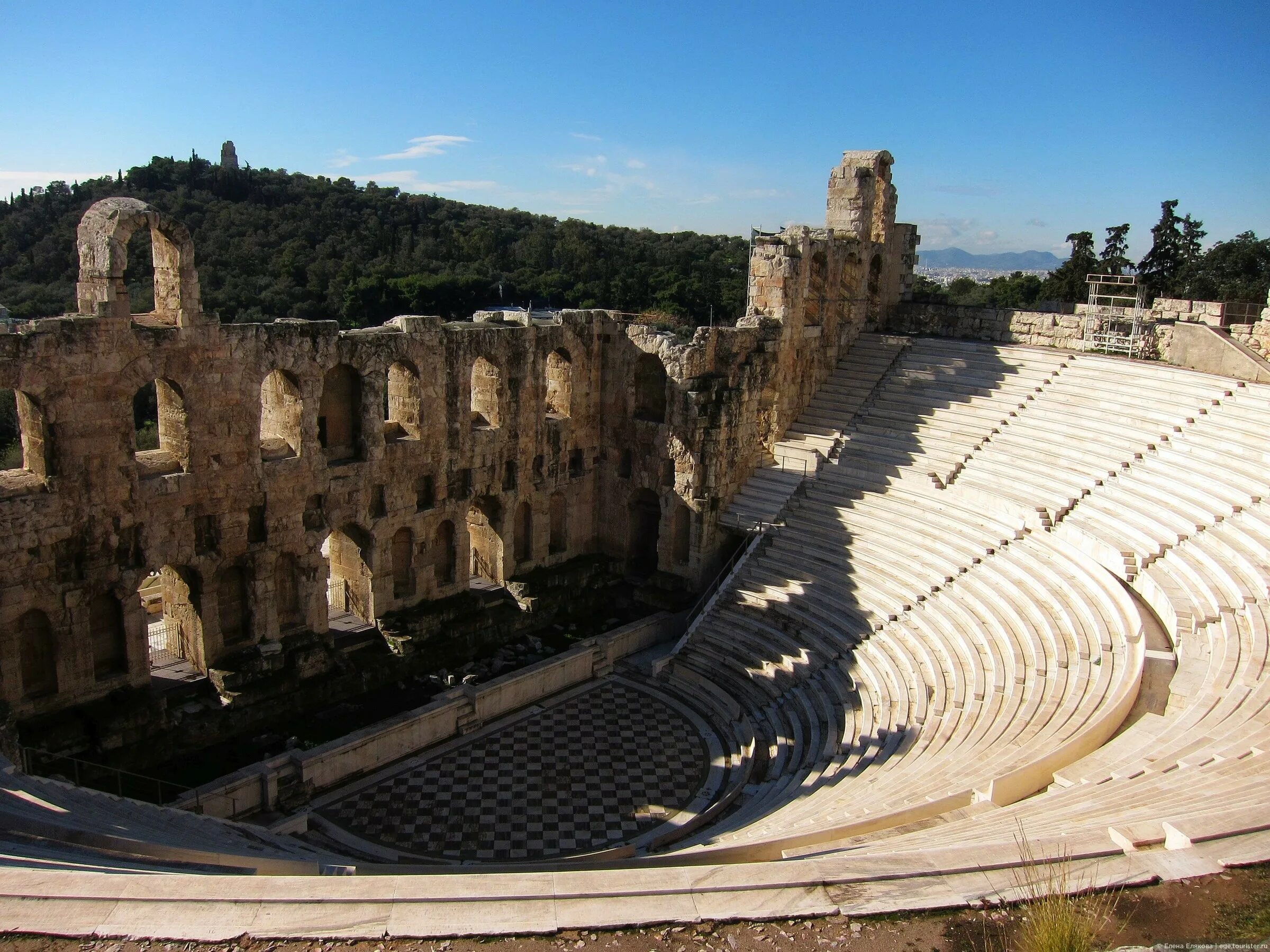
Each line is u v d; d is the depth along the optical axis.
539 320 42.75
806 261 44.09
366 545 34.78
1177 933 11.20
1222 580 25.73
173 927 11.65
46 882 12.30
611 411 43.25
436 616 36.34
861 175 46.72
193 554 29.47
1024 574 31.88
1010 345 45.22
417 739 30.92
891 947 11.45
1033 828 15.17
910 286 51.69
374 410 33.62
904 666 30.77
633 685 36.09
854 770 25.20
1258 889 11.96
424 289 81.50
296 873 18.25
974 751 22.48
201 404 28.86
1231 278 63.41
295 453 31.94
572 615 40.72
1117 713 21.09
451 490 37.06
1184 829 13.09
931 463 39.81
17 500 25.47
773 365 43.12
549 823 27.30
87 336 26.05
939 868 12.86
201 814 25.25
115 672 28.70
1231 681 20.69
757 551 39.41
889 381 45.25
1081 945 10.62
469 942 11.62
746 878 12.80
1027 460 37.34
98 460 26.86
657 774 30.11
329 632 33.56
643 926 11.93
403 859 25.19
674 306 95.50
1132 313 42.31
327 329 31.67
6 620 25.72
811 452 42.75
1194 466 31.59
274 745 29.47
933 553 35.41
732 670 35.31
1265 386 33.19
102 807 20.31
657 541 44.75
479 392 39.12
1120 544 29.75
